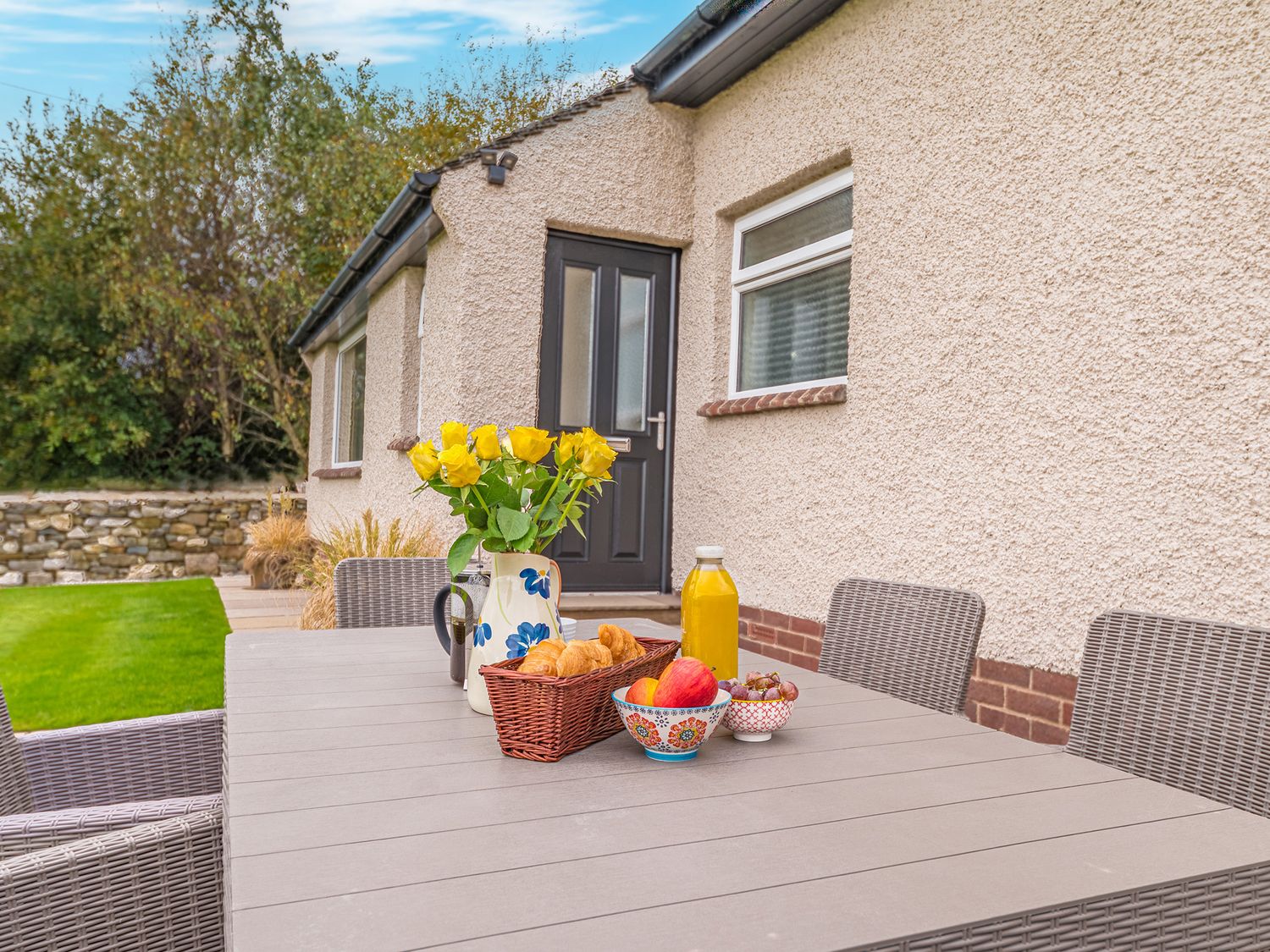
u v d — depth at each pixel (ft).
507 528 5.01
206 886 4.49
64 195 46.80
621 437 18.84
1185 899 3.12
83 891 4.22
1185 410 9.12
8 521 37.83
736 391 17.66
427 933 2.64
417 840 3.36
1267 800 4.65
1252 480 8.51
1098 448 10.00
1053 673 10.44
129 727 6.36
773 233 16.79
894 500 12.90
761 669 7.04
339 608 9.37
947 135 12.17
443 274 18.51
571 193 17.88
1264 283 8.48
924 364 12.44
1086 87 10.27
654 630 8.14
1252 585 8.48
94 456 44.98
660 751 4.41
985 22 11.62
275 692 5.83
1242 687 4.88
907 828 3.55
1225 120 8.86
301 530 34.42
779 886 2.98
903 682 7.00
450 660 6.22
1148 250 9.54
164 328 45.11
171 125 46.62
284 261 47.83
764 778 4.18
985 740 4.91
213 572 40.24
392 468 23.61
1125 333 9.74
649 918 2.74
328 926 2.68
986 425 11.43
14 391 45.14
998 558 11.19
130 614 26.68
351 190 46.37
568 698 4.43
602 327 18.66
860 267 13.70
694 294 18.54
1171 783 5.08
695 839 3.40
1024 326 10.93
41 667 19.22
